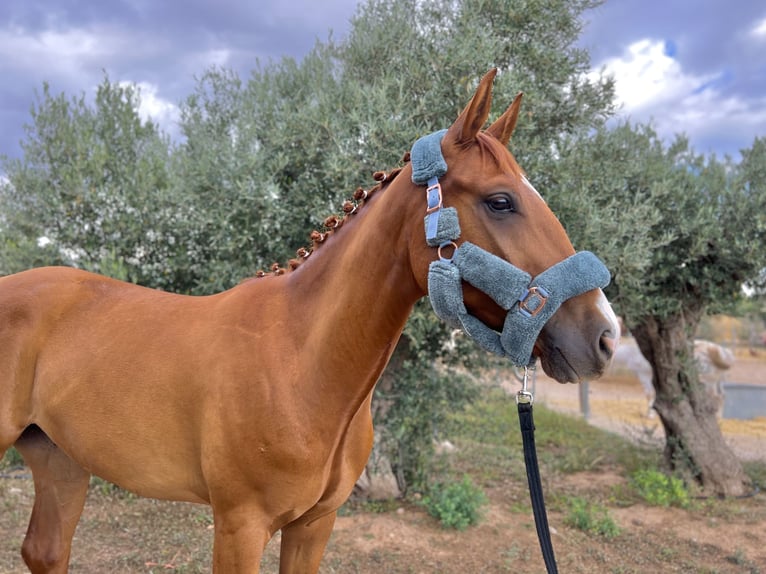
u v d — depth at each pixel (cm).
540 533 139
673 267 437
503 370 424
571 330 122
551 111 371
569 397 980
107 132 473
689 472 456
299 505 150
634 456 520
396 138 323
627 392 1053
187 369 156
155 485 166
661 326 471
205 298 180
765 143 458
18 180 445
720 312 507
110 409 165
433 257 134
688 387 471
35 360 182
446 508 366
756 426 754
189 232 408
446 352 392
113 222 416
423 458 417
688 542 359
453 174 134
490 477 473
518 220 129
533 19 356
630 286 407
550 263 126
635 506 417
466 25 343
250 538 147
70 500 205
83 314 185
